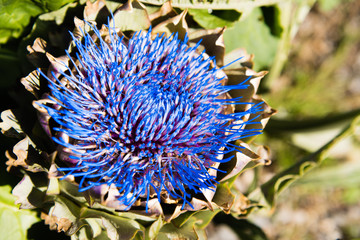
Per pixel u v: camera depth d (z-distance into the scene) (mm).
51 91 324
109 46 335
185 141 336
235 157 333
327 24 585
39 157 324
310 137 468
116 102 332
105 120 331
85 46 324
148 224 336
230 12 379
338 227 555
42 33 343
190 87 345
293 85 563
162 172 334
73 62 320
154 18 344
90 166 322
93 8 333
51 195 330
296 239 540
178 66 342
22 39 346
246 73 347
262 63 426
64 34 334
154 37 344
